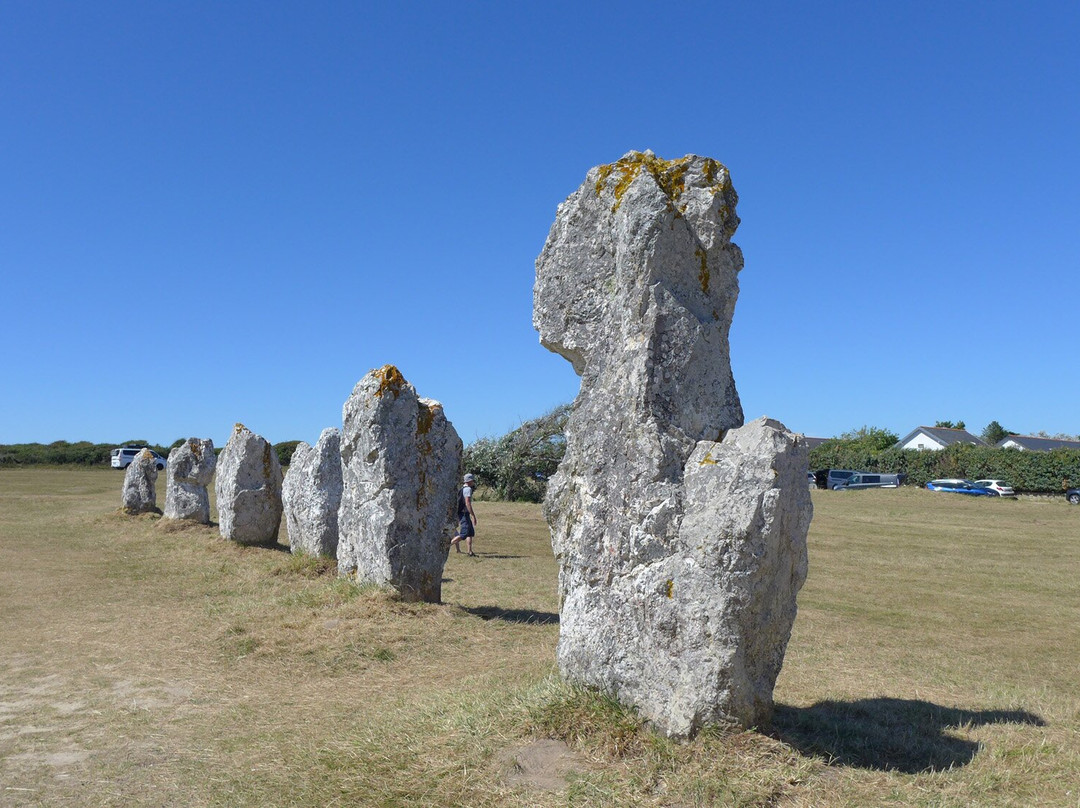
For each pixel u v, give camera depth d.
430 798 5.04
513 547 20.14
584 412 6.29
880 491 46.00
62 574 14.53
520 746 5.50
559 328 6.63
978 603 13.80
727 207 6.23
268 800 5.26
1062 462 43.38
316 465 14.91
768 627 5.45
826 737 5.84
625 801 4.76
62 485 37.12
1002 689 7.95
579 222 6.62
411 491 11.25
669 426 5.83
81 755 6.30
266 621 10.40
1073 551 21.41
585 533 6.04
